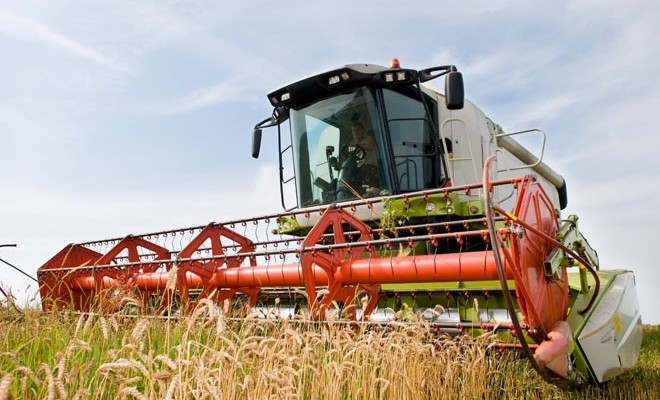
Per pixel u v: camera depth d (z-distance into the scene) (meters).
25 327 3.89
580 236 4.61
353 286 4.88
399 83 6.16
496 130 7.84
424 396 3.81
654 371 6.34
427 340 4.38
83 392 2.07
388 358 3.65
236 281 5.24
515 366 4.52
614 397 4.89
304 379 3.35
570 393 4.57
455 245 6.07
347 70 6.21
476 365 4.20
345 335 3.70
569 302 4.65
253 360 2.90
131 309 5.51
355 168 6.37
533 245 3.90
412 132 6.29
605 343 4.53
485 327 4.26
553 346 3.73
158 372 2.29
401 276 4.28
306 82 6.55
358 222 5.38
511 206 7.41
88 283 6.63
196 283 5.55
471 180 6.75
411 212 5.47
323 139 6.68
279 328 4.14
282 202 7.22
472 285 4.95
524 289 3.66
